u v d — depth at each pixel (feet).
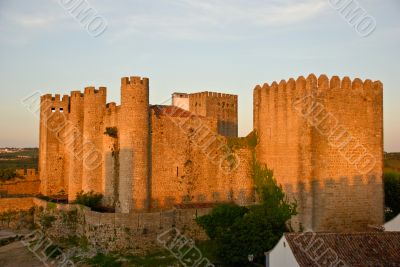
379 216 193.26
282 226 187.52
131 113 196.44
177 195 210.79
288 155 190.70
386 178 249.55
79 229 198.39
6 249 201.26
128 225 180.14
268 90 202.90
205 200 216.13
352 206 187.93
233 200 216.74
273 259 149.38
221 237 168.45
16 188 266.57
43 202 222.28
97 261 174.60
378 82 197.57
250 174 214.28
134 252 178.60
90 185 217.36
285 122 192.95
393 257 137.28
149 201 202.08
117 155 208.44
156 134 207.21
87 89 220.23
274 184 197.47
